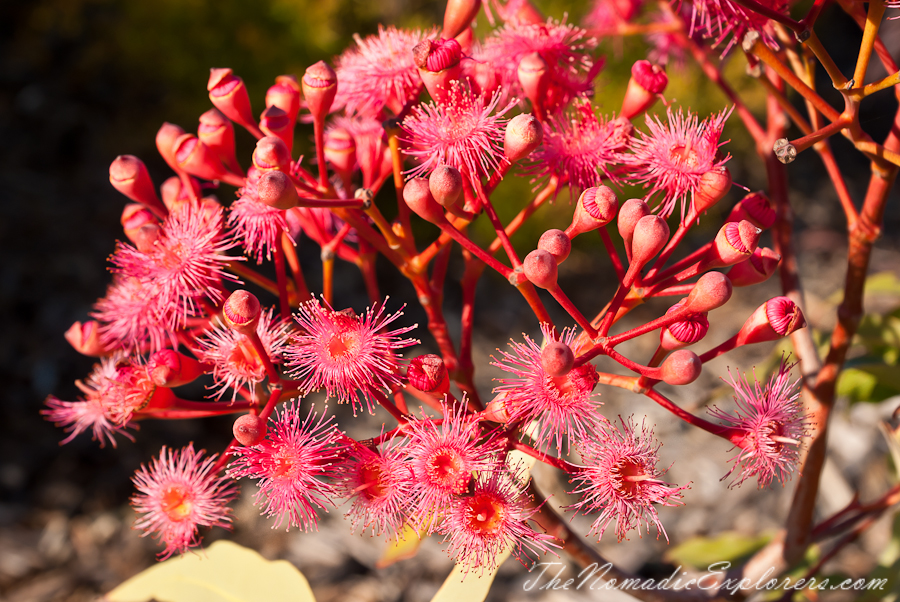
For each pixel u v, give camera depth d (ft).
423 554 3.47
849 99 1.40
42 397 4.37
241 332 1.40
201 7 5.10
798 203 6.37
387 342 1.40
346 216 1.49
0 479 3.88
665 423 4.15
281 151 1.42
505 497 1.39
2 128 6.03
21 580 3.45
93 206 5.61
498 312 5.21
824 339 1.95
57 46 6.68
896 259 5.69
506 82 1.55
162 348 1.50
